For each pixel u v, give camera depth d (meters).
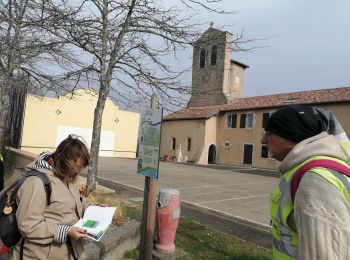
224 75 41.78
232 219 9.34
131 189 13.33
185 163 37.44
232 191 15.01
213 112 39.50
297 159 1.62
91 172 8.73
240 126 37.44
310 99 31.88
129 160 34.56
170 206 5.35
